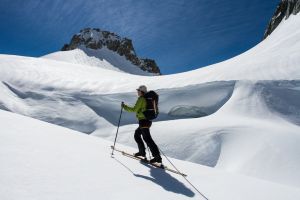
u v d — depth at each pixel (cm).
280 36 4766
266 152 1499
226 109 2292
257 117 2128
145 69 18125
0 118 665
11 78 3597
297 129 1931
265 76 2628
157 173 570
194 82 2841
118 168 530
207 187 548
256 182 662
